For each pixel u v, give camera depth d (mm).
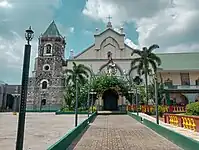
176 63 56188
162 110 32281
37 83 55188
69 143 10180
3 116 35094
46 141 11312
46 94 54375
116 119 27516
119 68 51812
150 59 40406
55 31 59344
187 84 53531
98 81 44594
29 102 54125
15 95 57031
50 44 57344
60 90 54281
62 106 50969
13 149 9258
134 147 9898
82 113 39219
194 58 57344
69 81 48344
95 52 54094
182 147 9570
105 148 9664
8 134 13914
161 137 12820
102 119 27516
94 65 52938
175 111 34344
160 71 53031
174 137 10812
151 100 43000
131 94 44844
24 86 6520
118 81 44562
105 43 54250
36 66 56406
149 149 9477
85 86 44938
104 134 14102
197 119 13555
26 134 13984
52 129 16750
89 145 10336
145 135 13680
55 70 55562
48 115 37250
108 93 48062
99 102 48531
